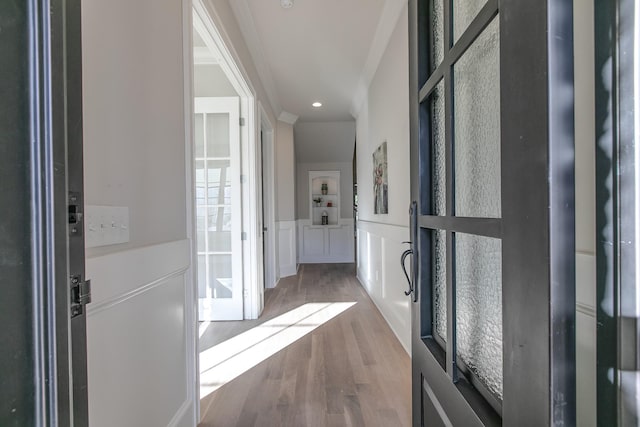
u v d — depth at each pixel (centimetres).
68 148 54
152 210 126
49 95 43
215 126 340
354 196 716
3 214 38
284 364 228
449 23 89
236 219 334
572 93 48
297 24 273
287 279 525
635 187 42
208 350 254
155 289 127
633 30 42
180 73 154
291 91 427
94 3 93
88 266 88
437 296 107
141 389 116
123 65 107
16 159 40
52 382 43
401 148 253
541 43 49
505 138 60
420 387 110
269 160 470
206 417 170
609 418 45
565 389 48
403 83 245
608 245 45
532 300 52
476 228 73
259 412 173
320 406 178
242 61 272
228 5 228
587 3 58
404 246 248
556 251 48
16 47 40
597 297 47
